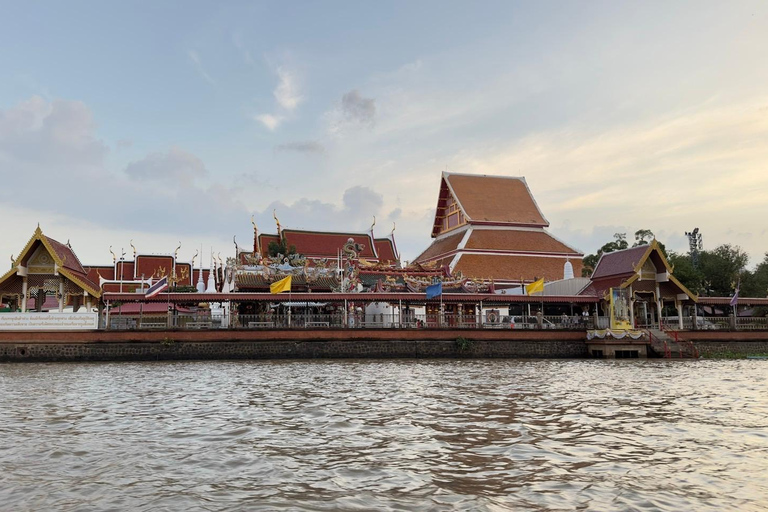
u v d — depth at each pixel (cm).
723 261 9606
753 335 5925
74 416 2031
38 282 5144
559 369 4138
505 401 2392
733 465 1336
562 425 1836
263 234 9025
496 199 10406
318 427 1817
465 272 8988
